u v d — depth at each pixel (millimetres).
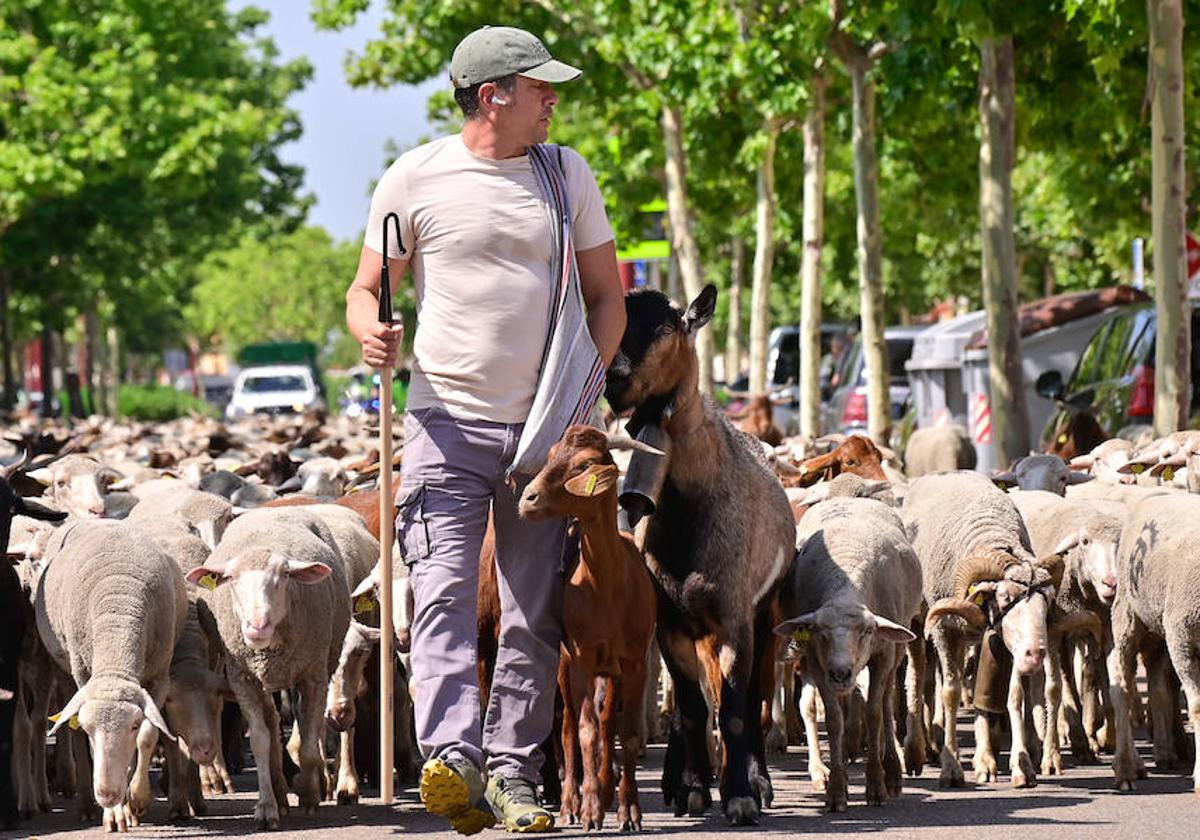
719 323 85500
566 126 56938
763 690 13367
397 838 12320
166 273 90500
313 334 166750
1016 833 11727
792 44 34719
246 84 76562
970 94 32656
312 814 13703
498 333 10562
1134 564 14023
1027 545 15266
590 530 11562
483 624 12766
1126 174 38750
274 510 14875
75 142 56156
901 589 14094
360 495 17922
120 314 101375
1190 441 18859
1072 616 14727
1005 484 20297
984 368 34500
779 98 35000
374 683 15156
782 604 14039
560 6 44031
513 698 10930
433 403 10648
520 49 10422
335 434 41500
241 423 57281
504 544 10898
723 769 12391
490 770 10891
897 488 20188
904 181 42594
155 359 181500
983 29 25484
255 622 12891
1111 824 12070
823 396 52781
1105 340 29609
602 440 10781
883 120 34969
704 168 46438
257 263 166250
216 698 14164
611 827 12125
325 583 13766
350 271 166125
